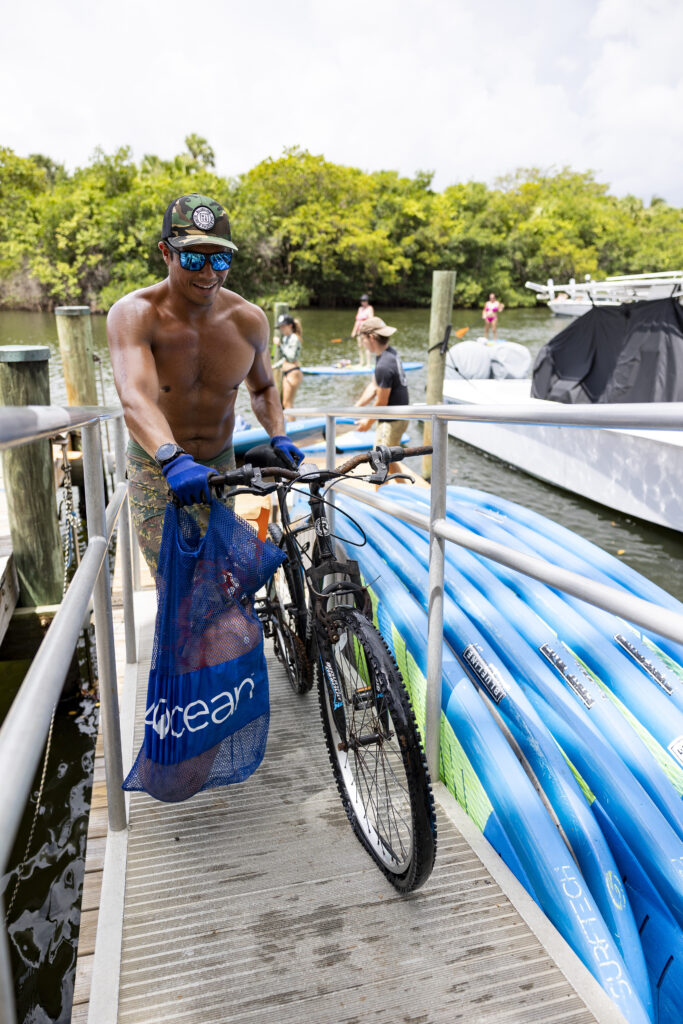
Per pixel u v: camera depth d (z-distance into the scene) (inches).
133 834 87.0
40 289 1621.6
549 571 61.9
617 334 318.3
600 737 92.7
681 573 245.9
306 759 103.7
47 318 1405.0
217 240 85.7
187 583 76.5
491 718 92.4
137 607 155.9
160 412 86.4
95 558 70.7
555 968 68.1
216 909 74.9
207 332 96.6
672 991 72.2
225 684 79.3
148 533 102.1
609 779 86.9
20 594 170.4
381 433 253.9
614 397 310.5
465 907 75.3
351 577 91.4
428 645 90.2
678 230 2910.9
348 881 79.2
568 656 107.6
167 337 94.0
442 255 2018.9
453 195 2421.3
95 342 885.8
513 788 83.5
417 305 2090.3
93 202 1691.7
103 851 86.6
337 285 1945.1
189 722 78.1
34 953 114.7
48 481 167.0
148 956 68.8
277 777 99.3
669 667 110.8
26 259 1626.5
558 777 87.4
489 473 360.2
